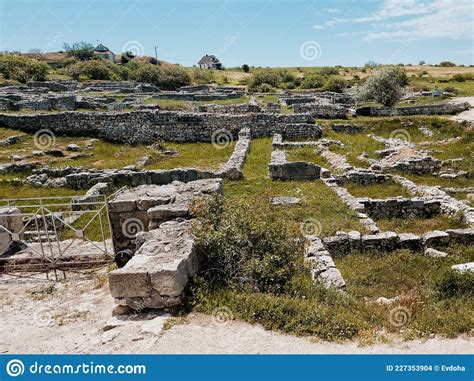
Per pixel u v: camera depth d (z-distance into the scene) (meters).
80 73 58.19
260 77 58.22
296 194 13.59
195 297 5.66
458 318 5.43
